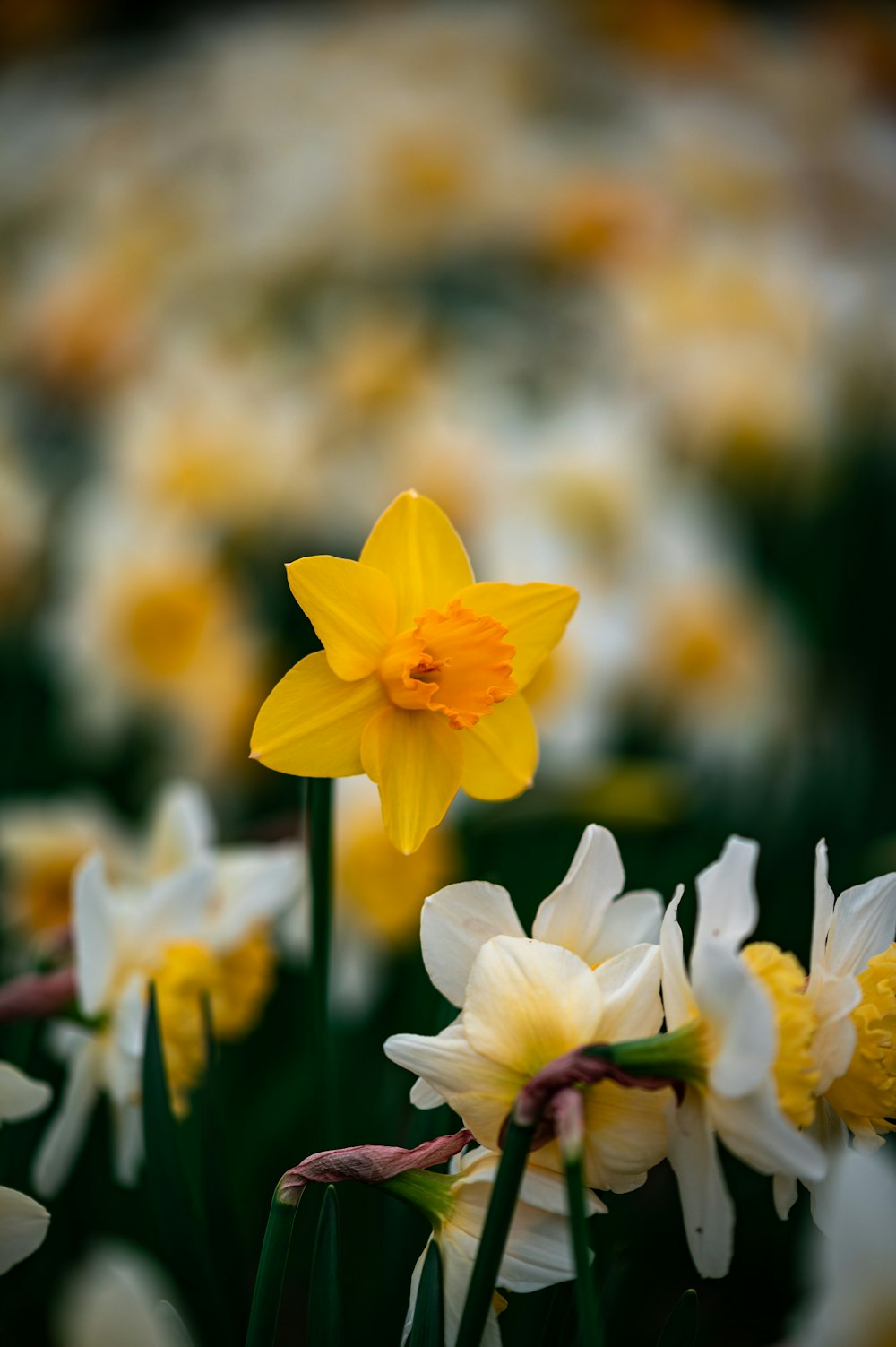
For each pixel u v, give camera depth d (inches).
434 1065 20.3
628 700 48.4
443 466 49.4
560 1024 20.4
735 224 73.2
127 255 67.9
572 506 48.8
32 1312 26.8
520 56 85.4
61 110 92.7
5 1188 21.2
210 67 91.4
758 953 21.0
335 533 52.9
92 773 50.8
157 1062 23.0
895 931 21.6
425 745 21.8
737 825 46.2
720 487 58.6
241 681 45.7
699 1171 20.1
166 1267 23.1
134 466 49.7
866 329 62.4
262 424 50.9
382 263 68.2
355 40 89.6
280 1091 30.5
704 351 57.1
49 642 46.7
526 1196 20.2
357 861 34.4
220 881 26.4
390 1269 23.3
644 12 97.5
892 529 59.2
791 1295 30.6
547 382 60.8
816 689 52.1
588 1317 18.6
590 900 21.6
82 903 24.6
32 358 64.4
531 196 68.0
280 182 72.4
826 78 96.8
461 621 21.7
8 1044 30.5
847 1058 20.2
